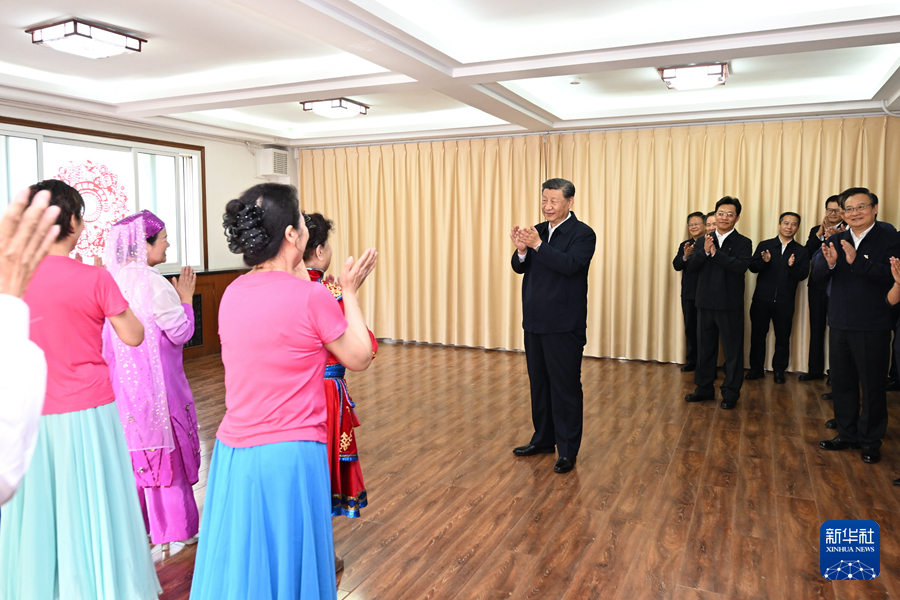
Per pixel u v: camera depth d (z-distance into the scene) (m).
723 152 6.00
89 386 1.89
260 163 7.51
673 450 3.79
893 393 5.00
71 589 1.85
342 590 2.33
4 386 0.71
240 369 1.49
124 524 1.98
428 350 7.07
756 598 2.27
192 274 2.70
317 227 2.29
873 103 5.21
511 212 6.88
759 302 5.46
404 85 4.39
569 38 3.67
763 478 3.35
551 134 6.63
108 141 5.86
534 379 3.66
